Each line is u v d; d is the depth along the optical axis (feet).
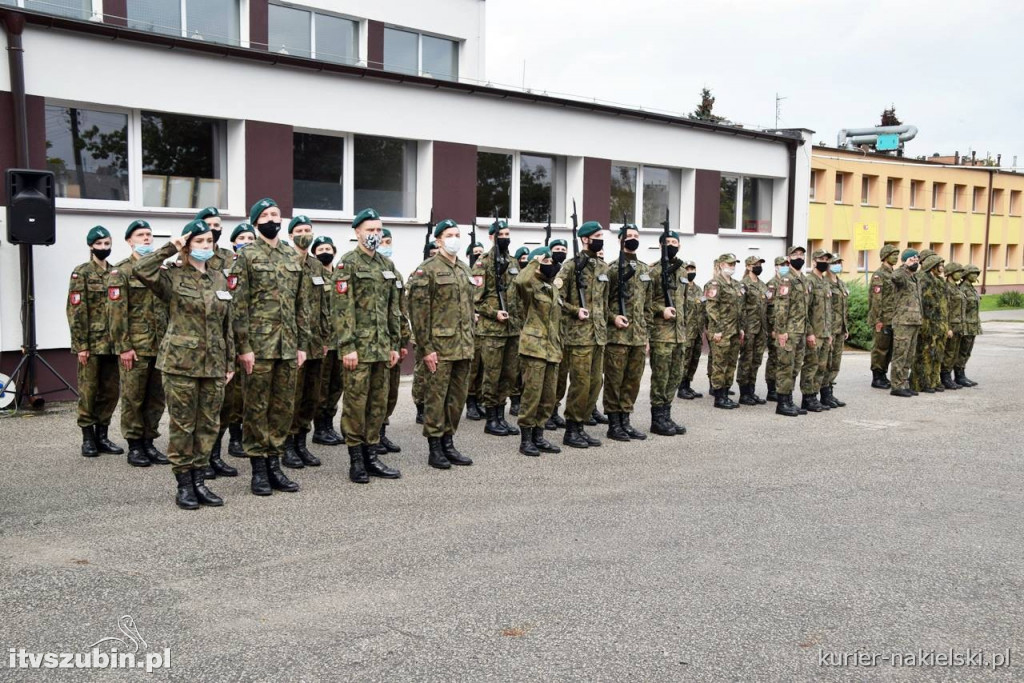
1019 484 26.32
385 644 14.51
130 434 26.23
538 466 27.58
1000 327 93.35
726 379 39.91
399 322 26.30
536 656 14.14
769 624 15.62
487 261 33.32
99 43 36.96
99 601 16.14
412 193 50.11
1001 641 15.16
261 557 18.57
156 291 21.54
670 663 13.99
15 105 34.58
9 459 27.07
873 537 20.84
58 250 36.42
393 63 61.36
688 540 20.22
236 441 28.43
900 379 44.83
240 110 41.63
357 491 24.16
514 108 53.11
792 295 38.22
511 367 32.96
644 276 32.01
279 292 23.80
